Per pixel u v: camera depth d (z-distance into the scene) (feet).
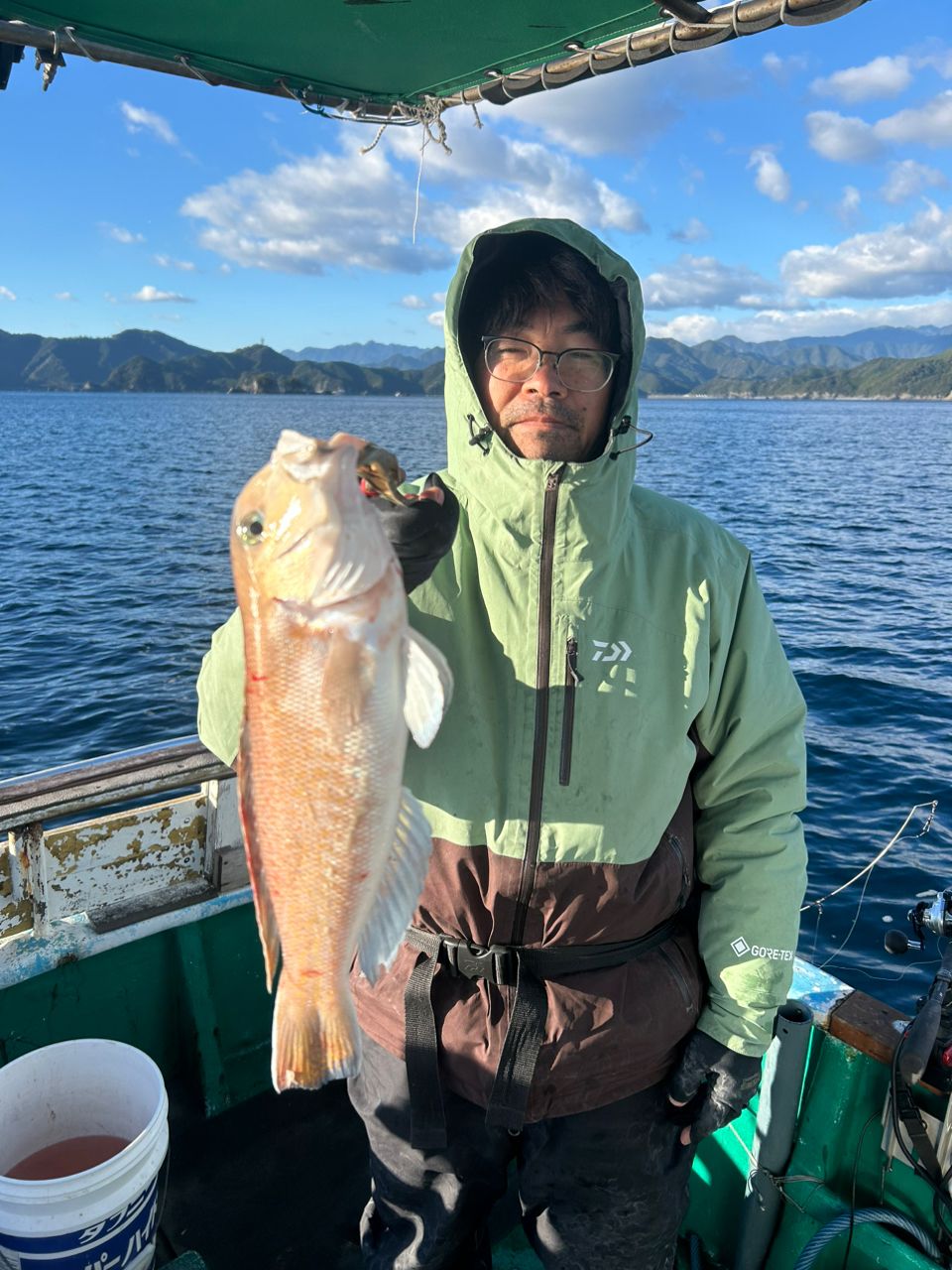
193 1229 8.52
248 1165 9.21
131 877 9.21
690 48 8.22
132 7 8.45
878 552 70.74
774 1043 7.63
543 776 5.50
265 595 4.65
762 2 7.48
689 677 5.73
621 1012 5.66
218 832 9.45
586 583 5.56
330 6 8.37
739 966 5.92
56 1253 6.13
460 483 5.91
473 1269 6.55
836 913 20.72
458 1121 5.98
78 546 70.28
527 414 5.81
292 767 4.71
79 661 40.78
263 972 9.97
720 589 5.98
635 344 5.73
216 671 5.68
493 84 10.08
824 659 40.60
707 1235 8.64
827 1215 7.58
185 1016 9.52
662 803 5.67
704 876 6.36
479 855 5.57
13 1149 7.24
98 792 8.33
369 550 4.56
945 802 26.17
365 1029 6.23
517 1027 5.58
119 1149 7.50
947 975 7.82
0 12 8.68
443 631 5.71
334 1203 8.86
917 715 33.45
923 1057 7.07
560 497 5.50
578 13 8.35
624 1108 5.89
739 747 6.09
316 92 10.55
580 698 5.50
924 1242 7.18
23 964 8.45
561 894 5.54
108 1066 7.57
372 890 4.88
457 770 5.59
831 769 28.45
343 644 4.55
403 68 9.89
